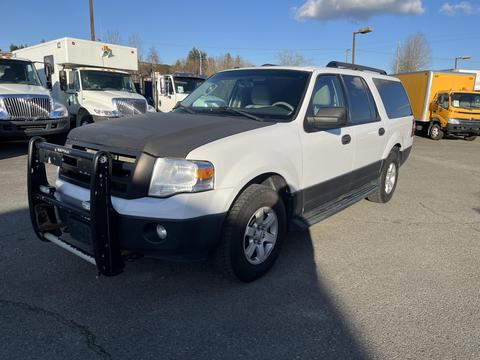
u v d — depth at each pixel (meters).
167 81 16.86
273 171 3.76
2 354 2.75
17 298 3.42
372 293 3.69
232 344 2.92
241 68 5.11
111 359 2.74
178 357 2.78
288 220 4.22
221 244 3.49
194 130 3.54
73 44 13.00
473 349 2.94
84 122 12.94
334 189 4.87
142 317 3.21
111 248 3.14
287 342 2.96
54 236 3.67
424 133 21.05
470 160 12.34
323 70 4.77
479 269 4.27
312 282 3.86
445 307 3.49
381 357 2.84
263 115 4.23
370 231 5.33
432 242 5.02
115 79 13.76
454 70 23.36
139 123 3.80
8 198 6.18
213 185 3.26
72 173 3.60
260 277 3.89
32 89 10.55
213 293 3.59
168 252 3.17
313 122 4.32
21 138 10.13
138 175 3.15
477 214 6.30
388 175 6.50
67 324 3.09
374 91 5.82
